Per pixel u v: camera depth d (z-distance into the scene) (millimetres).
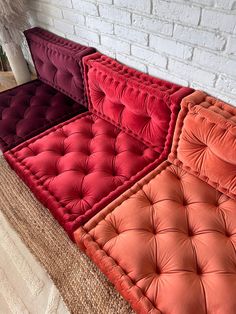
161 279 809
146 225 933
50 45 1484
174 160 1123
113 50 1300
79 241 954
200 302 749
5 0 1512
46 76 1684
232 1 761
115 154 1219
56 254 1176
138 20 1070
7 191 1423
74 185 1087
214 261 818
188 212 956
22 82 2086
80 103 1546
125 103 1181
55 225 1269
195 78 1028
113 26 1202
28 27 1762
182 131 1024
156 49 1092
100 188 1070
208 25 862
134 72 1192
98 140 1264
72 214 1011
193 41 939
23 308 1065
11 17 1606
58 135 1319
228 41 843
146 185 1061
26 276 1144
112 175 1142
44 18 1616
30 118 1455
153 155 1200
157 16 991
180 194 1016
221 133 881
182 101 981
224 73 923
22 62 1969
